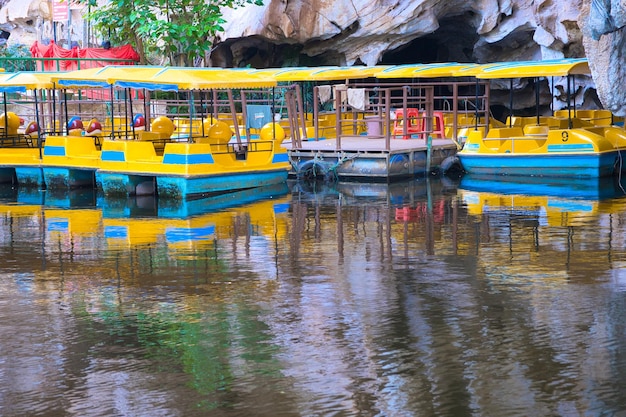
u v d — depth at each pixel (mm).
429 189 20719
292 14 30125
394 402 7699
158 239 14711
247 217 16906
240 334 9508
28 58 27844
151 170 19766
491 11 28688
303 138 25234
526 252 13148
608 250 13125
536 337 9188
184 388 8086
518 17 28562
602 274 11672
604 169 21938
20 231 15734
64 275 12289
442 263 12547
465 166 23750
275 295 10992
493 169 23234
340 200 19094
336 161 22844
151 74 20125
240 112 30734
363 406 7648
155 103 28422
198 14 30094
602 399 7656
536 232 14680
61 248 14117
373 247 13773
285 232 15203
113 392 8031
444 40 32906
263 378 8281
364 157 22453
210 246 14055
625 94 21953
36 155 22625
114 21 30500
